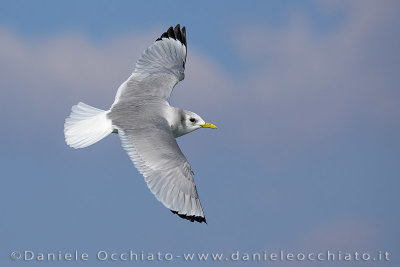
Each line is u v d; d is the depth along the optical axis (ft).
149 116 43.88
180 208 39.55
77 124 44.60
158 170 39.96
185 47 52.26
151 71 49.49
